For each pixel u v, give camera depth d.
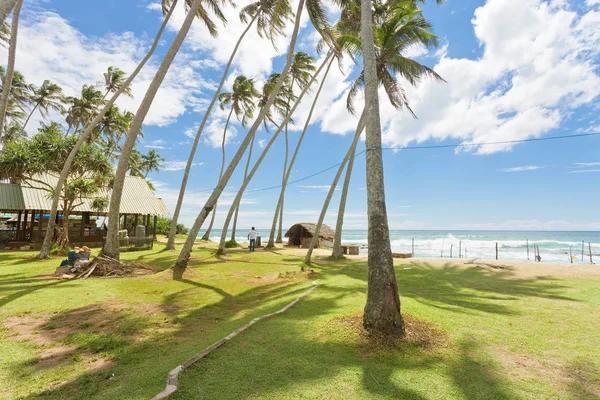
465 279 10.95
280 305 7.02
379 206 5.39
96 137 31.89
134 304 7.07
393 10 15.45
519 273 12.30
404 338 4.59
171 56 11.76
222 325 5.67
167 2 17.64
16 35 12.12
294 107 19.03
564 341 4.77
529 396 3.19
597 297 8.02
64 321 5.75
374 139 5.77
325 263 15.59
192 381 3.36
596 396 3.21
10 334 5.03
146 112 11.80
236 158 11.94
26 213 21.70
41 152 16.22
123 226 29.00
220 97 29.11
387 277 4.99
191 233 11.15
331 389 3.25
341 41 14.69
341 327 5.06
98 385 3.42
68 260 11.18
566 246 46.50
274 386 3.29
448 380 3.50
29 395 3.22
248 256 18.12
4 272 10.91
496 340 4.77
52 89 33.69
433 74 15.32
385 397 3.11
